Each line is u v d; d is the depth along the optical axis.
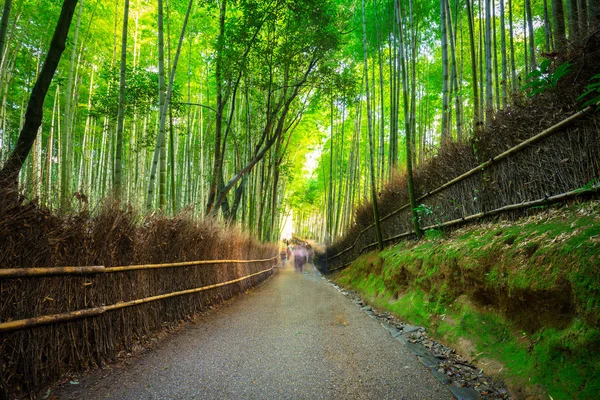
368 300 6.66
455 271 3.84
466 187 4.80
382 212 8.89
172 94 8.48
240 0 7.44
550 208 3.20
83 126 14.45
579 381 1.97
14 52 10.12
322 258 21.34
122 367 2.96
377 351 3.38
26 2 9.68
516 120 3.70
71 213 2.90
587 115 2.76
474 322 3.27
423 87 12.77
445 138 5.71
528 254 2.77
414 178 6.73
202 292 5.58
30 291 2.44
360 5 10.77
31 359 2.38
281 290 9.09
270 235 18.56
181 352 3.38
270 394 2.41
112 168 11.48
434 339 3.69
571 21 3.19
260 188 14.81
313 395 2.40
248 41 7.96
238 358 3.19
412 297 4.88
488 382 2.59
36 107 3.16
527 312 2.67
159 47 6.53
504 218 3.91
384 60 12.71
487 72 6.35
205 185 15.17
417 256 5.07
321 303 6.57
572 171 2.99
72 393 2.42
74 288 2.80
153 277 4.06
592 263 2.10
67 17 3.29
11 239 2.34
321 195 31.81
